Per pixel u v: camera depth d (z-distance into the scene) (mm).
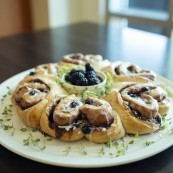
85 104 406
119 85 464
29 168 351
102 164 338
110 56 734
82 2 1529
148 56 730
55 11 1432
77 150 373
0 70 651
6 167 353
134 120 398
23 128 419
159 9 1382
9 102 494
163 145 375
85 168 350
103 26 1007
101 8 1507
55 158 350
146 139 395
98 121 384
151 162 360
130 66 559
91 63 585
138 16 1417
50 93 443
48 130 391
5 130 413
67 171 347
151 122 406
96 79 487
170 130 413
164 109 441
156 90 454
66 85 481
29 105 426
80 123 395
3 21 1381
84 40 862
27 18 1480
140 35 902
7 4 1364
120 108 412
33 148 372
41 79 480
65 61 604
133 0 1471
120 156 355
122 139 396
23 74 597
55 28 990
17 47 806
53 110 414
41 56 738
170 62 688
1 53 758
